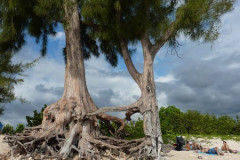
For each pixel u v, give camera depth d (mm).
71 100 11133
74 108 11031
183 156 11508
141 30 10695
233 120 27234
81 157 9992
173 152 12727
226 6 9539
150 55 10828
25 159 9984
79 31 12234
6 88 18562
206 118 26922
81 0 10531
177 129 25922
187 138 19266
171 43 10891
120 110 10742
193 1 9336
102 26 11227
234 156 12039
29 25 12453
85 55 15633
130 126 18125
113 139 11117
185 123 25906
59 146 10688
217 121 26875
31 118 17016
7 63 17594
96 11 10141
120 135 13062
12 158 10102
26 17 11766
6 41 12188
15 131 19047
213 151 12555
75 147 10250
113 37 11312
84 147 10391
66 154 9820
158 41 10883
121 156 10445
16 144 10812
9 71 17641
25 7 11117
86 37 14883
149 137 9852
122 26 10539
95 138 10867
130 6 10414
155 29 10633
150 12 10797
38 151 10234
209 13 9680
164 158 9836
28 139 10711
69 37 11984
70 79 11609
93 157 9977
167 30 10562
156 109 10398
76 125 10844
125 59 11258
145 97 10445
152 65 10859
